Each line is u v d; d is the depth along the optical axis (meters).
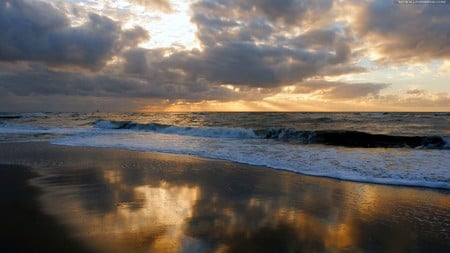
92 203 5.63
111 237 4.09
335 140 16.70
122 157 11.38
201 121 37.50
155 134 21.52
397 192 6.60
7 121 36.69
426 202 5.89
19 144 15.38
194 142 16.30
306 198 6.11
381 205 5.69
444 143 15.10
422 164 9.50
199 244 3.91
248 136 19.38
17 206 5.45
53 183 7.25
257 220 4.82
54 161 10.41
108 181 7.47
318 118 40.34
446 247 3.96
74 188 6.77
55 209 5.27
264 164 9.88
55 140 17.22
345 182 7.50
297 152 12.32
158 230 4.35
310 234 4.29
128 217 4.88
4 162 10.20
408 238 4.22
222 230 4.38
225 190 6.68
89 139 17.89
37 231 4.29
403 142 15.78
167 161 10.52
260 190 6.71
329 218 4.95
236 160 10.70
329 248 3.86
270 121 35.31
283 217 4.98
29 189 6.66
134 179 7.73
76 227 4.44
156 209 5.32
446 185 7.02
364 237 4.22
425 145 15.07
